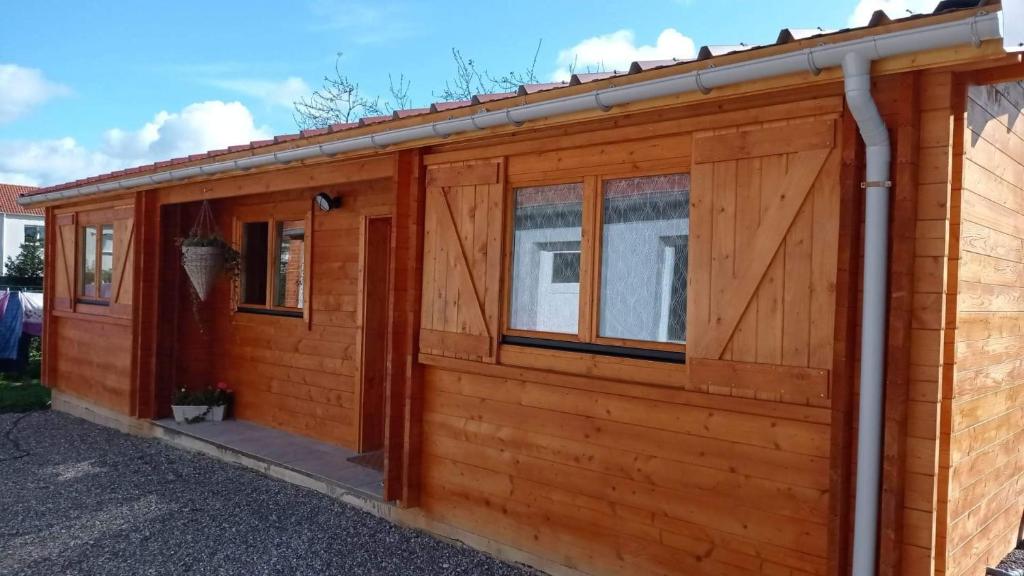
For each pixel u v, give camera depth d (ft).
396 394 17.84
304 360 25.12
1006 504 13.96
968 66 9.86
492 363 15.64
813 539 11.43
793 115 11.43
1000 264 12.80
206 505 19.43
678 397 12.76
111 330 29.37
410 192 17.46
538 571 15.05
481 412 16.21
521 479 15.42
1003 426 13.48
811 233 11.27
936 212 10.17
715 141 12.32
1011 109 13.19
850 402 10.80
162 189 26.89
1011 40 8.97
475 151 16.15
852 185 10.77
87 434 28.04
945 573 10.46
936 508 10.41
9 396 36.96
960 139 10.36
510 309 15.69
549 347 14.76
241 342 27.68
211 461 23.80
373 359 23.13
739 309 11.96
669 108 12.78
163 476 22.16
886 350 10.47
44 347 34.14
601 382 13.85
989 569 12.67
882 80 10.53
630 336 13.73
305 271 24.98
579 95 12.89
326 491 20.04
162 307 27.48
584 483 14.35
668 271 13.23
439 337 16.74
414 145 16.76
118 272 28.78
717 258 12.25
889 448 10.27
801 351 11.32
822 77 10.46
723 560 12.42
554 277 14.94
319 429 24.48
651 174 13.39
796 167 11.40
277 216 26.16
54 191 31.42
